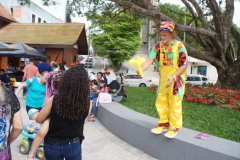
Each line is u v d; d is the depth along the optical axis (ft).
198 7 41.39
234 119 20.86
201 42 44.68
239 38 45.88
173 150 13.64
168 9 53.67
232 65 41.52
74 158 8.77
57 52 56.29
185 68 12.80
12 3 86.58
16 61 61.00
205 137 13.57
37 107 16.88
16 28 62.08
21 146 15.15
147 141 15.65
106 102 24.31
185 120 20.11
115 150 16.30
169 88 13.43
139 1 37.50
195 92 30.48
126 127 17.81
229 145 12.40
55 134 8.44
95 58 160.56
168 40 12.86
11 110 7.14
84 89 8.52
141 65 13.41
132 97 32.99
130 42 105.50
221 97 28.50
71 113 8.27
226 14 41.16
